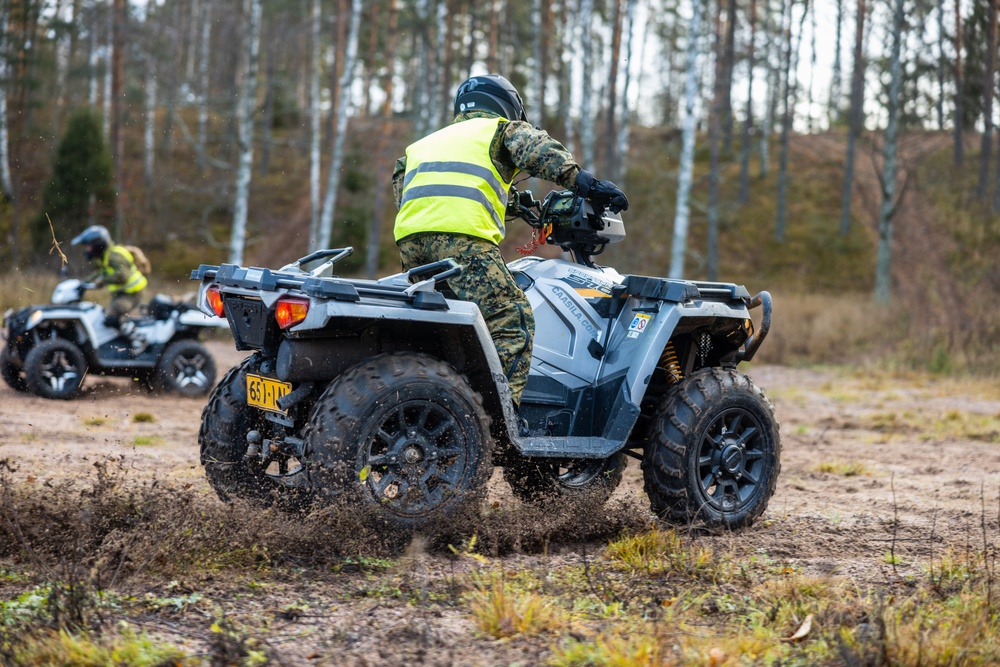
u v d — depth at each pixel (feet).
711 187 100.37
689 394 14.53
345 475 11.61
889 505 18.04
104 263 32.73
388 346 12.89
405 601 10.38
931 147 174.81
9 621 8.95
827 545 14.30
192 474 18.11
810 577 11.79
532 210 15.35
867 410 38.17
